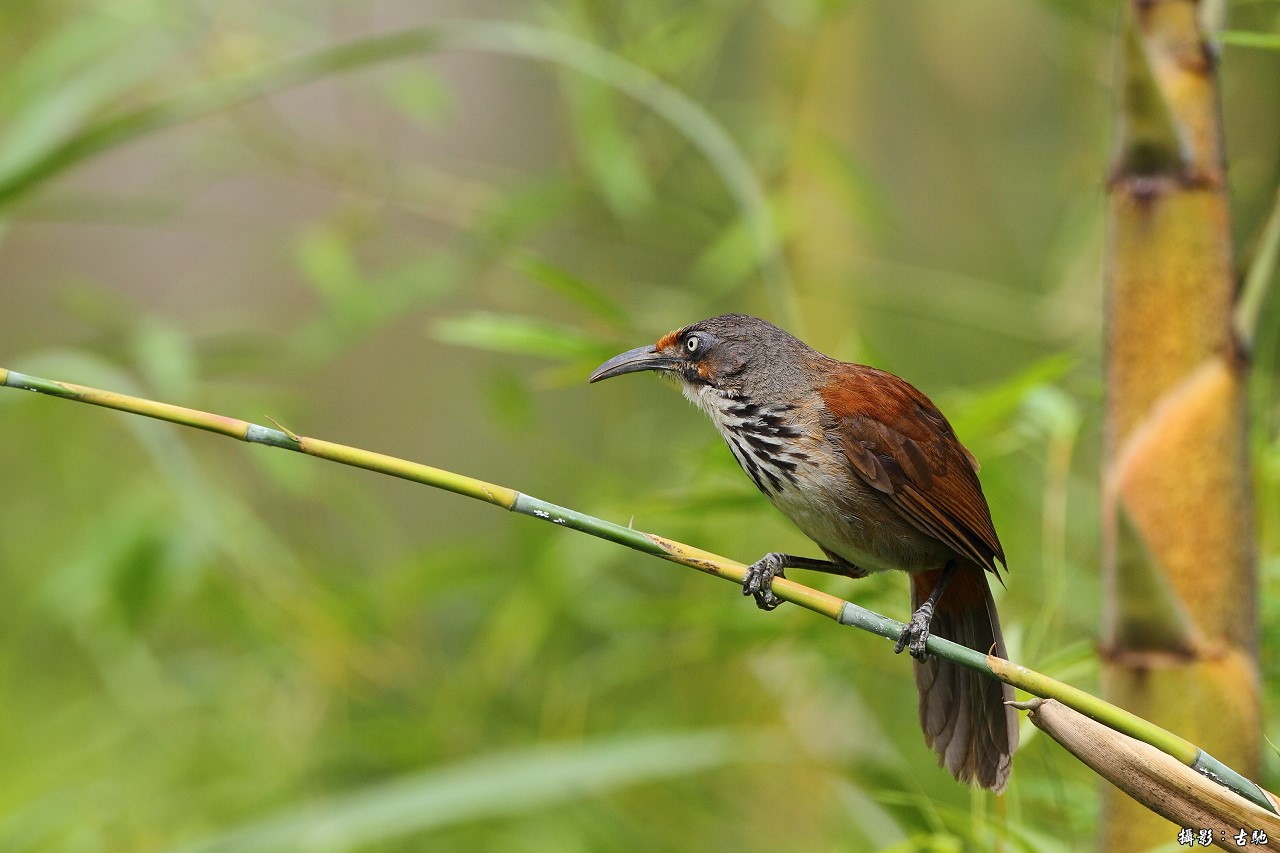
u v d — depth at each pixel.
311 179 12.45
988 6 12.98
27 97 10.84
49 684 12.95
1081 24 10.48
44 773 11.48
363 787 10.16
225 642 11.80
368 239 12.34
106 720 11.95
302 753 10.59
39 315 17.53
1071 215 11.52
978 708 7.26
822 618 8.67
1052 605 7.40
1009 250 13.09
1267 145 10.22
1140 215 6.24
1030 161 13.11
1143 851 6.20
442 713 10.51
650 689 11.23
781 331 8.43
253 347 11.59
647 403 13.20
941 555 7.88
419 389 16.17
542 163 16.67
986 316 11.30
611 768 8.49
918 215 13.70
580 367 9.40
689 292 12.59
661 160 12.08
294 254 12.25
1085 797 7.67
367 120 13.51
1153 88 6.12
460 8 17.36
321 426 15.10
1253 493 6.25
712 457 8.71
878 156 13.72
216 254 17.94
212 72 11.47
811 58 11.52
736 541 10.26
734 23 13.76
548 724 10.35
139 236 18.08
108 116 12.14
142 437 9.76
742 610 9.02
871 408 7.85
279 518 13.04
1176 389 6.15
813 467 7.88
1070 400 8.87
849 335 10.20
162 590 10.13
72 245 17.92
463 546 11.83
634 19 11.32
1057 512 7.79
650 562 11.11
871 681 9.88
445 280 11.23
